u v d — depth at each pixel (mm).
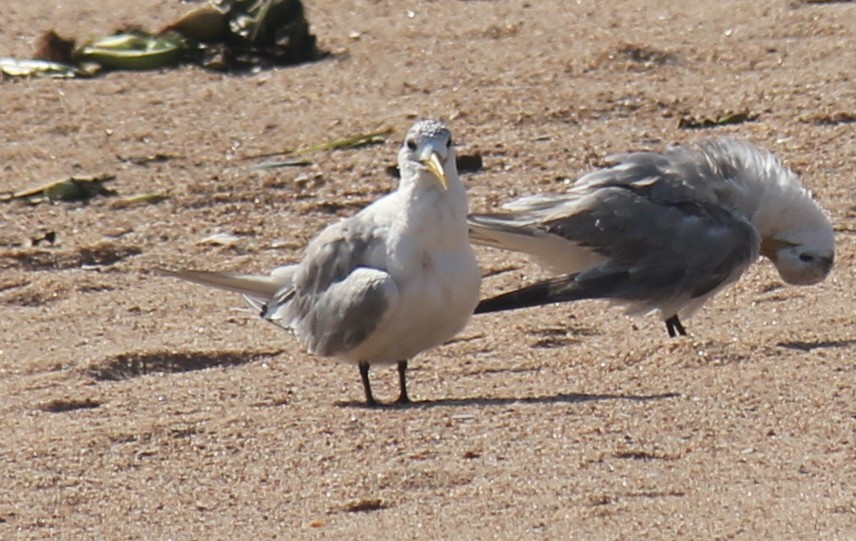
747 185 12953
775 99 18625
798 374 11000
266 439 10172
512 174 16672
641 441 9805
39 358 12328
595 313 13180
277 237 15336
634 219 12609
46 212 16172
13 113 19422
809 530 8398
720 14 22703
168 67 21359
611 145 17469
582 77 20109
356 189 16562
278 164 17359
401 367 11016
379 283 10547
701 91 19219
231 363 12203
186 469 9734
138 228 15672
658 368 11398
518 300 12289
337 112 19234
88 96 20094
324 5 24781
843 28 21469
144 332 12938
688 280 12539
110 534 8828
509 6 24156
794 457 9484
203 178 17078
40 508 9219
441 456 9711
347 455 9820
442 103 19344
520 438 9938
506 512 8820
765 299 13328
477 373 11672
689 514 8680
